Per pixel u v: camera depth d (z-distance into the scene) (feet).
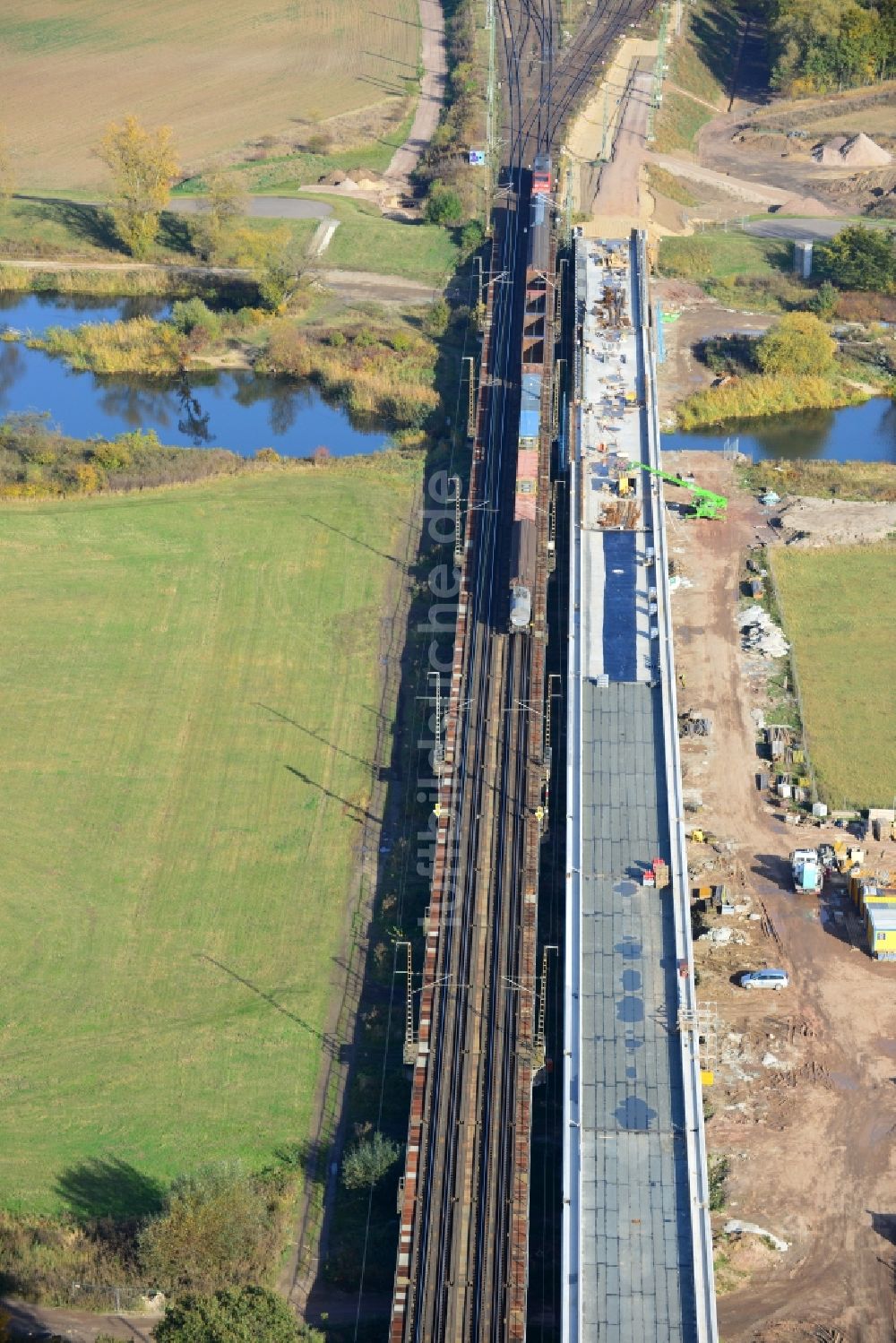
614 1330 398.62
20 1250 440.04
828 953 523.29
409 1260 418.92
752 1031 496.64
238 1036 504.02
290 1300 428.15
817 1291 424.87
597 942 496.23
